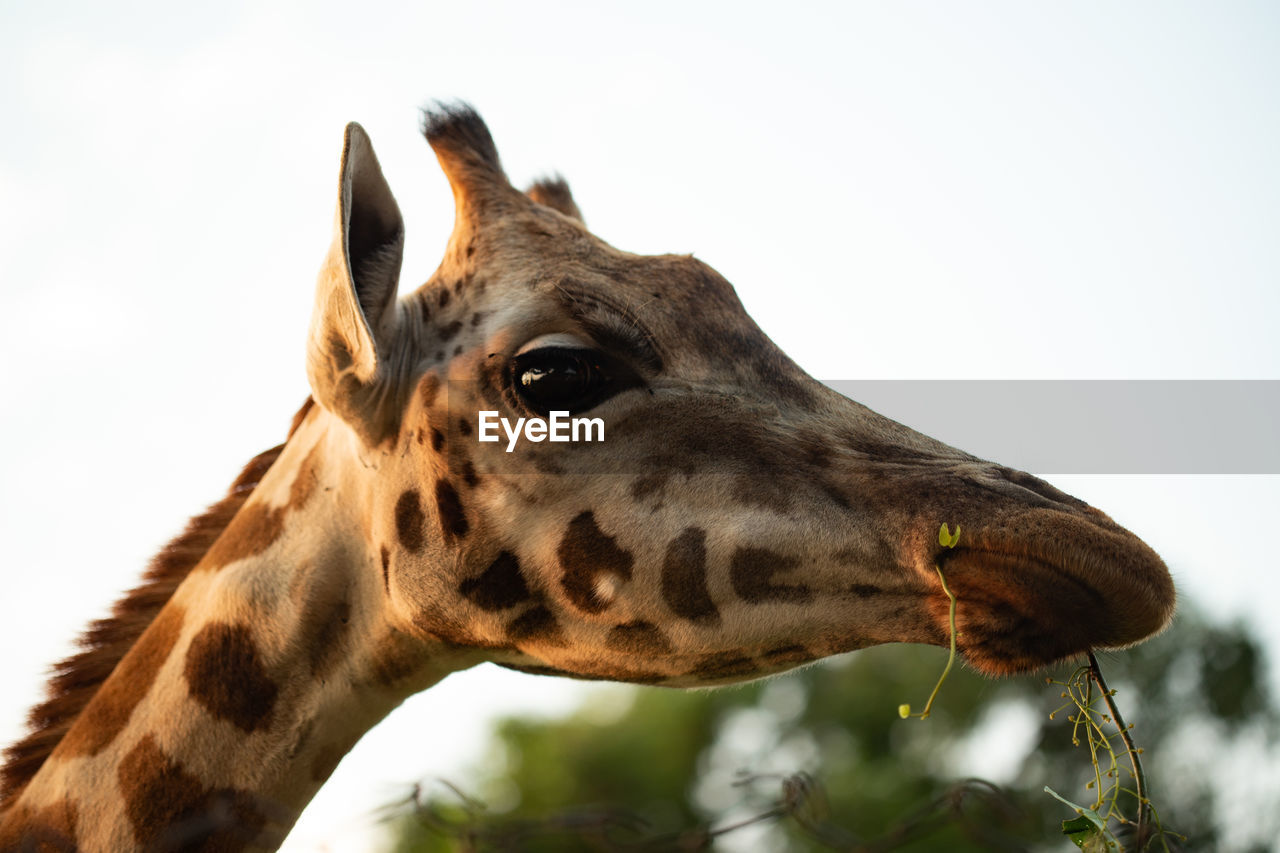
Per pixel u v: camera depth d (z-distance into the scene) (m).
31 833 3.27
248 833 3.24
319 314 3.14
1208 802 8.25
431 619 3.26
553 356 3.18
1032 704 8.72
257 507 3.56
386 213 3.32
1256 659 8.83
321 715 3.36
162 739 3.27
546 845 8.36
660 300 3.26
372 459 3.36
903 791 11.12
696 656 3.17
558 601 3.18
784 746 12.94
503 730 13.58
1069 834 2.77
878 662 12.89
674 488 3.11
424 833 8.18
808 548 3.01
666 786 12.92
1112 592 2.73
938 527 2.90
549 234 3.48
